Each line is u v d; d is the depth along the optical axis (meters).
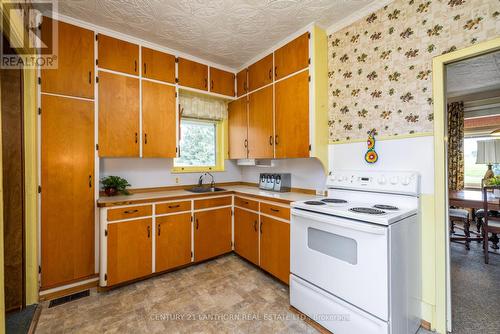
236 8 1.99
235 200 3.05
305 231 1.85
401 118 1.85
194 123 3.43
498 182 3.26
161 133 2.70
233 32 2.38
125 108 2.47
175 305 2.02
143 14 2.08
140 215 2.39
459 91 3.62
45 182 2.08
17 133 1.92
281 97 2.57
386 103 1.93
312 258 1.79
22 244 1.92
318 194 2.59
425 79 1.72
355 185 2.05
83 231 2.26
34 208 1.99
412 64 1.78
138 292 2.22
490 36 1.44
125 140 2.47
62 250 2.16
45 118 2.08
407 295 1.57
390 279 1.38
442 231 1.67
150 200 2.45
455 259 2.90
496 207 2.77
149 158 2.97
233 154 3.42
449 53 1.60
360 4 1.97
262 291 2.25
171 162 3.14
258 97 2.91
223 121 3.59
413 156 1.79
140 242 2.38
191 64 2.93
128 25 2.27
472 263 2.78
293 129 2.43
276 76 2.63
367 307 1.45
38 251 2.04
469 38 1.52
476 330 1.68
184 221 2.68
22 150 1.94
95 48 2.30
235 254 3.17
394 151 1.89
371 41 2.02
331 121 2.34
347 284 1.55
